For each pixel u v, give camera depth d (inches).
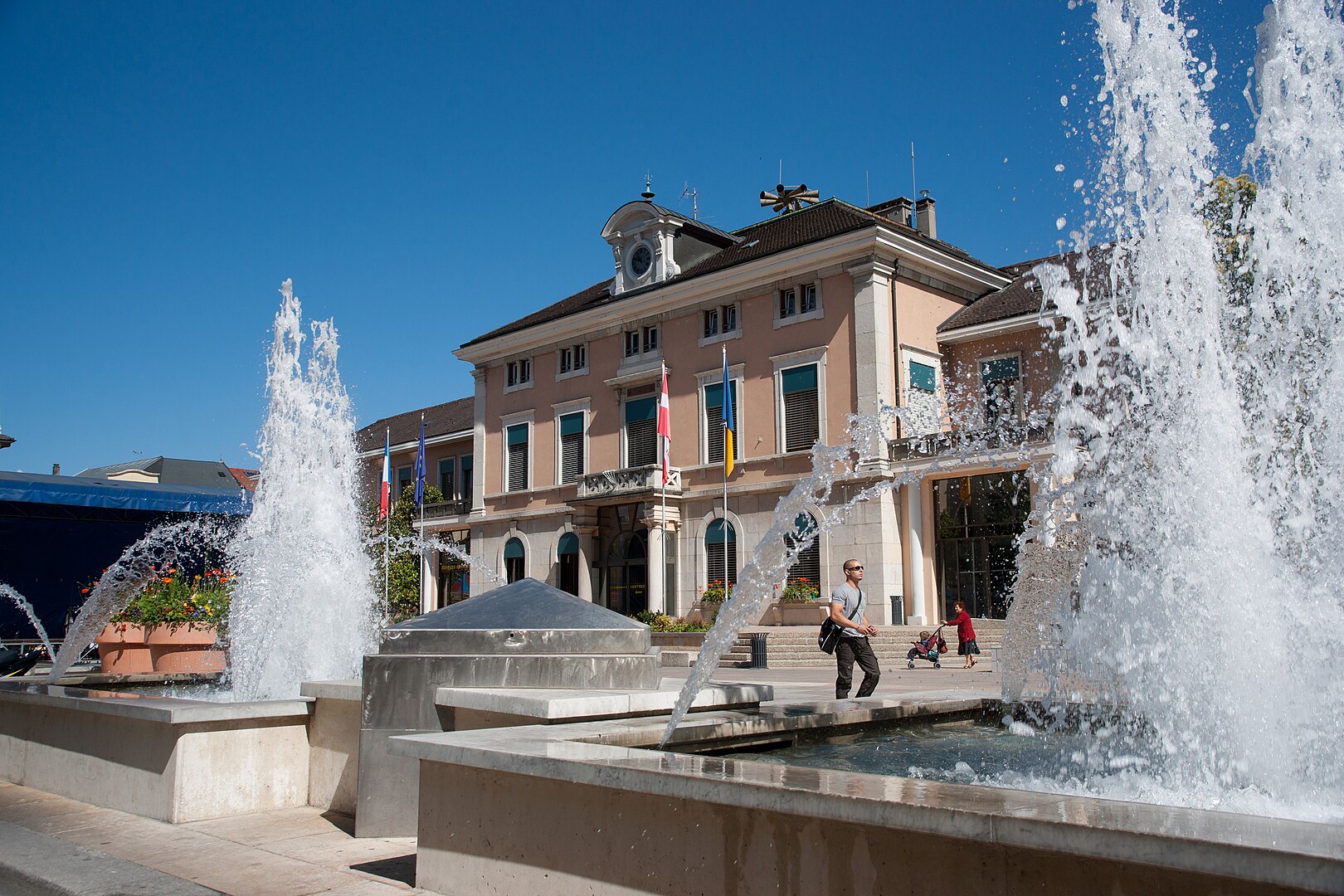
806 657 977.5
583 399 1470.2
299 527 424.8
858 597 400.8
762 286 1247.5
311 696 276.5
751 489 1229.1
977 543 1097.4
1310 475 204.2
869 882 121.3
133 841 232.1
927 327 1197.7
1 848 224.5
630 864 146.6
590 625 247.8
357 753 259.1
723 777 133.8
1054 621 231.3
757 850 132.3
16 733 326.0
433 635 242.7
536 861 160.6
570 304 1644.9
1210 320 221.8
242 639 364.8
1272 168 222.4
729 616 199.5
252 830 242.2
